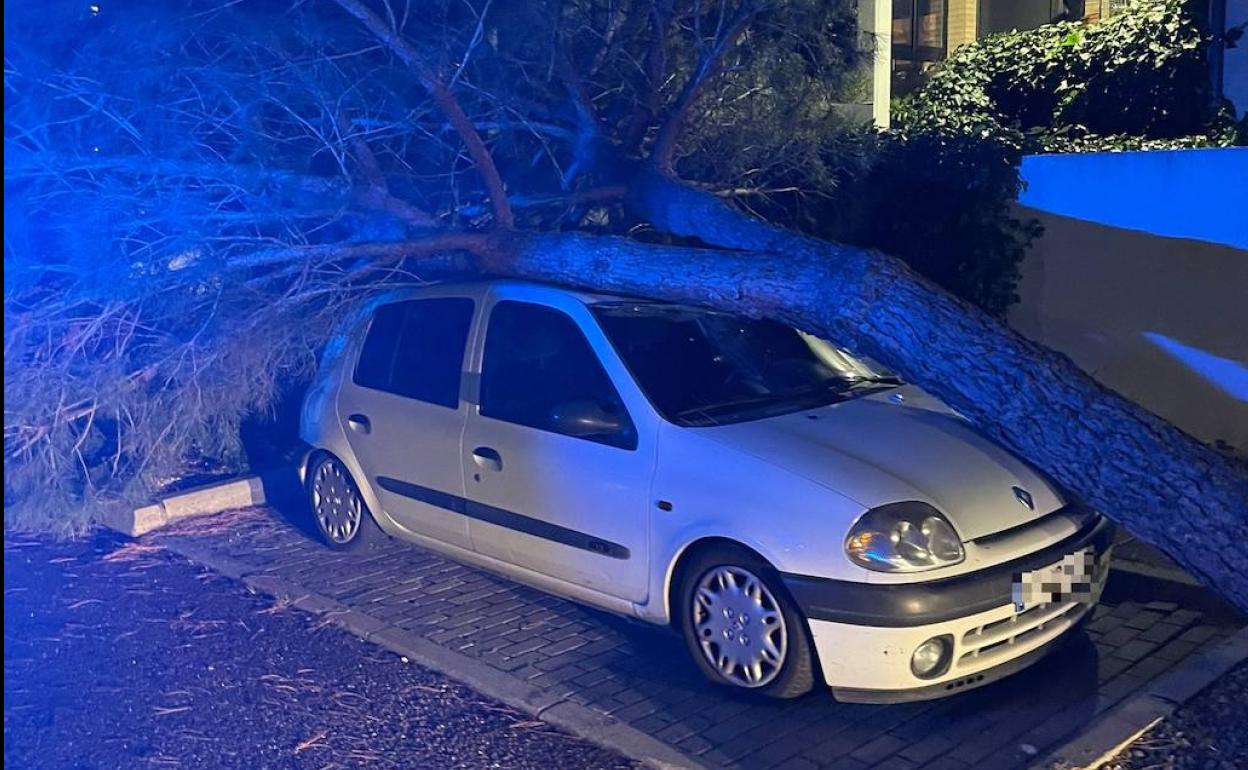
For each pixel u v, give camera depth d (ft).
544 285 18.56
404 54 19.95
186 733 14.60
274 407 23.99
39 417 18.80
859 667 13.80
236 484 24.71
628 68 24.38
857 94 27.12
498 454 17.58
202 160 20.89
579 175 24.38
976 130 28.07
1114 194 25.38
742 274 17.63
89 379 19.21
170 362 19.52
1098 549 15.33
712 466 15.03
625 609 16.20
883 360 16.80
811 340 19.20
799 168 25.91
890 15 35.37
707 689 15.47
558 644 17.07
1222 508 14.34
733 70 24.27
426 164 23.40
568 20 23.11
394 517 19.95
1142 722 13.42
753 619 14.64
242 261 19.60
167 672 16.43
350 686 15.83
